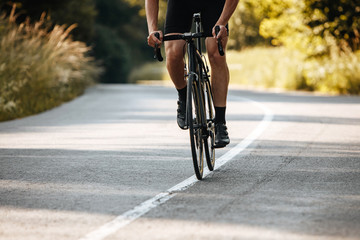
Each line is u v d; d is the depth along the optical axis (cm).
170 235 446
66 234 454
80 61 2711
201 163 666
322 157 818
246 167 741
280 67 3241
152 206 535
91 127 1238
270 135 1070
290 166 746
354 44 2719
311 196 573
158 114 1545
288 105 1791
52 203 554
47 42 2050
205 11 678
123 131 1156
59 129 1209
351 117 1388
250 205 535
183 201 554
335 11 2694
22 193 601
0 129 1223
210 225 471
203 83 685
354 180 654
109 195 584
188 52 647
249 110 1627
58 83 2095
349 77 2522
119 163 780
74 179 673
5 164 783
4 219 499
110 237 443
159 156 838
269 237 439
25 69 1705
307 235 444
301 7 2722
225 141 711
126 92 2880
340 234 446
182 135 1087
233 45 5750
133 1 7906
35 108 1708
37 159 824
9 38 1750
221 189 607
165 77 6756
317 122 1284
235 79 4431
